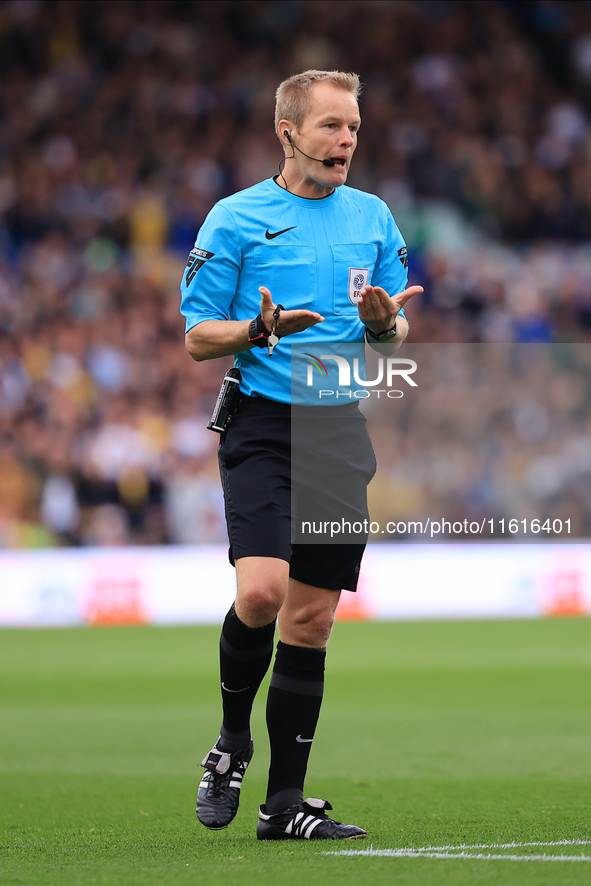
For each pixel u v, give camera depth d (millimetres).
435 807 14969
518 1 79875
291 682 12906
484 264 71062
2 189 70625
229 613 12672
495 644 39438
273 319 12086
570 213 74000
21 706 27281
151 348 64750
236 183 72938
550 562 50625
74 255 68562
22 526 57031
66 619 49594
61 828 13969
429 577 50281
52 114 73625
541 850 11547
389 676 31797
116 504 58219
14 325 64875
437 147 74375
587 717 24234
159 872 10641
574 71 78438
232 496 12703
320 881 9984
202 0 77688
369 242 13414
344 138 12789
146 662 36344
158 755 20250
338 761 19250
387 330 12969
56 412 60625
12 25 75750
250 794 16656
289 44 77500
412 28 78375
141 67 75375
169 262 69062
